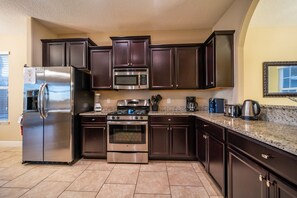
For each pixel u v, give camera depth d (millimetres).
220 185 1989
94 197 2006
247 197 1425
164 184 2293
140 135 3061
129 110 3457
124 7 2834
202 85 3359
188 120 3084
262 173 1226
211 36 2820
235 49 2625
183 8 2871
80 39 3439
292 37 3236
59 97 2939
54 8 2881
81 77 3268
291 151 950
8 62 4109
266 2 2498
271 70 3152
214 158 2178
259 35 3248
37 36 3385
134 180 2406
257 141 1281
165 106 3754
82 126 3193
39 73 2957
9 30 3830
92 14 3084
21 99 4102
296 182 934
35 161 2990
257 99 3127
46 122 2961
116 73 3410
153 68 3420
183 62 3389
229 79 2688
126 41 3402
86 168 2818
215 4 2748
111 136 3094
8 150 3746
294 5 2568
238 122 1919
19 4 2762
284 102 2934
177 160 3156
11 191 2125
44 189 2172
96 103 3682
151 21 3359
